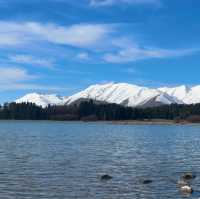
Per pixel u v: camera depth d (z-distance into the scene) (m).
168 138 122.56
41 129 183.00
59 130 174.38
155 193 34.91
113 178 41.94
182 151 75.19
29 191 35.12
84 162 55.19
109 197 33.34
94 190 35.88
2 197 32.75
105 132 161.25
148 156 65.00
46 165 51.09
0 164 51.44
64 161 55.72
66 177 42.19
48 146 82.19
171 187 37.47
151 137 127.38
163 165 53.47
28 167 49.06
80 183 38.97
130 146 86.62
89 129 192.62
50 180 40.28
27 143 90.25
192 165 54.03
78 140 105.50
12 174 43.56
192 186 38.25
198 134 151.88
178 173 46.22
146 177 42.97
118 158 61.31
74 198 32.88
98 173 45.25
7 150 71.00
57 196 33.47
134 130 188.25
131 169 49.06
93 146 84.69
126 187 37.28
